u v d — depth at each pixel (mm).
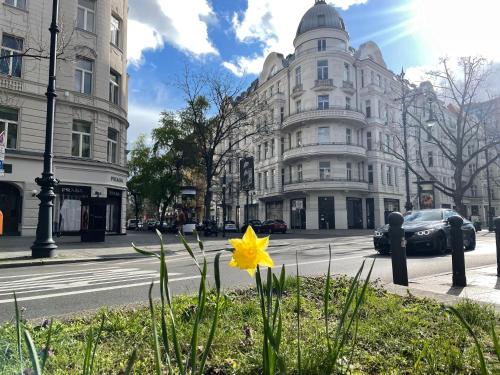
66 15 22797
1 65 20641
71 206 22234
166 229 44781
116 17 26703
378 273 8406
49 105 12789
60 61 22359
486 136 31766
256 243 1269
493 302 4996
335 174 42156
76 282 7836
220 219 65562
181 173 43156
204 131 33562
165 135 40438
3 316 4973
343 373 2326
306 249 15773
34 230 21016
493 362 2604
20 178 20703
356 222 44000
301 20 46531
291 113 46344
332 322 3707
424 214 13367
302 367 2264
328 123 42312
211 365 2637
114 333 3451
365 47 48156
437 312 4066
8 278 8656
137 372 2494
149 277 8383
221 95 31891
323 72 43562
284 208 47094
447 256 11328
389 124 46688
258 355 2734
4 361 2203
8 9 20797
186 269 9500
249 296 4934
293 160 44656
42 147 21625
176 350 1443
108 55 24859
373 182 45281
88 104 23359
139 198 61062
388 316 3848
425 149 57312
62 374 2428
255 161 54094
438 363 2596
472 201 69312
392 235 6504
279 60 50938
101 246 16906
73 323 3820
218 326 3449
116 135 26156
